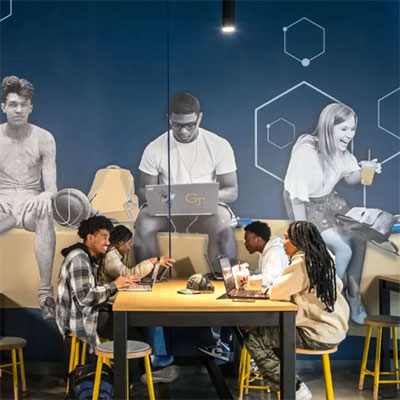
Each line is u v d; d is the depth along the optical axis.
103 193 5.44
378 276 5.52
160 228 5.46
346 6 5.57
